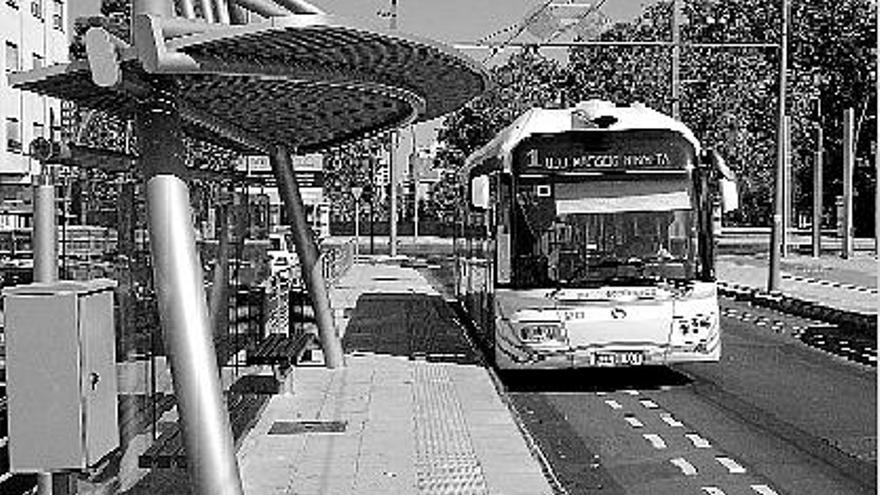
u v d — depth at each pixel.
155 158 8.55
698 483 11.62
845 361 20.92
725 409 15.98
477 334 23.12
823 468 12.20
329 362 19.12
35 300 6.66
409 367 19.55
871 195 78.94
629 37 55.78
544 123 17.14
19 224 14.84
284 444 13.02
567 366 16.97
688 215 16.98
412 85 11.34
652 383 18.53
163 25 7.88
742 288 37.31
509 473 11.62
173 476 10.20
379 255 68.50
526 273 16.97
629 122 17.06
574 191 17.02
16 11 44.03
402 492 10.83
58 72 8.14
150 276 9.61
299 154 18.41
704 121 55.31
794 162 77.12
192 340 8.35
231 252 14.44
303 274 19.17
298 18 7.76
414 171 85.19
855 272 44.81
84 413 6.71
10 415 6.68
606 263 16.89
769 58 57.78
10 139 42.69
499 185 17.30
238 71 8.68
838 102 71.12
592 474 12.10
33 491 9.83
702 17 57.16
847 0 67.62
